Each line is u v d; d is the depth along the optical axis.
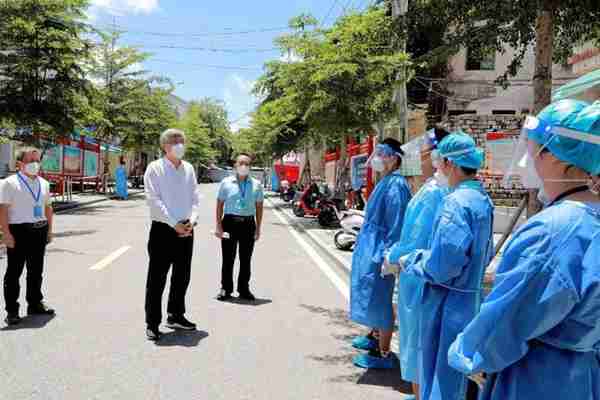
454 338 3.28
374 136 15.77
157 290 5.75
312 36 14.14
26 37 17.34
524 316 1.90
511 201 14.12
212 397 4.31
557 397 1.91
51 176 24.20
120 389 4.41
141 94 33.00
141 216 20.23
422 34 8.69
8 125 17.72
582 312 1.86
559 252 1.86
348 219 12.37
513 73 8.74
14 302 6.09
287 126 24.27
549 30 7.00
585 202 1.97
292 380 4.73
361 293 4.98
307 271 10.12
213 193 39.19
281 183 35.84
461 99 24.77
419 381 3.50
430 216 3.79
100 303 7.08
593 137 1.91
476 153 3.45
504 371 2.05
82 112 19.34
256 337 5.92
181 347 5.49
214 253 11.68
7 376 4.62
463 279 3.29
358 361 5.13
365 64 12.16
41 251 6.45
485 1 7.18
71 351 5.27
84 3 18.34
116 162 47.06
